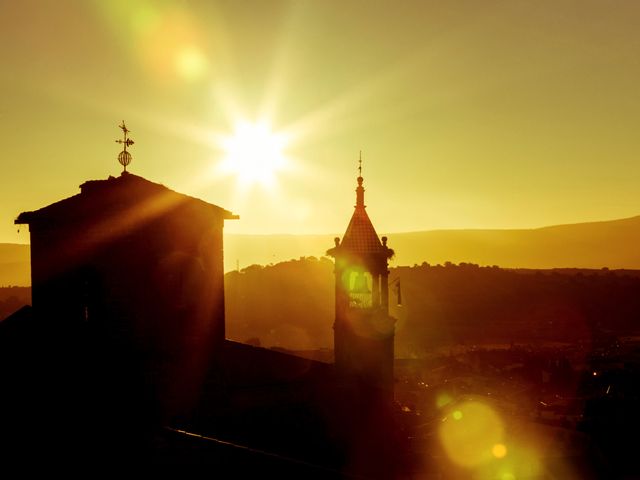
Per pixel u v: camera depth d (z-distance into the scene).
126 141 23.62
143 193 22.59
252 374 22.42
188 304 22.80
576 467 27.34
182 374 20.80
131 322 21.39
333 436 23.97
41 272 22.03
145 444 14.27
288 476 11.73
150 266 21.78
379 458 26.03
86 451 15.09
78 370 19.44
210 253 23.69
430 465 27.19
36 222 22.09
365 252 29.56
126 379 19.58
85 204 21.92
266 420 21.61
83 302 21.50
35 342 20.72
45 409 17.30
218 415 20.33
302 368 24.69
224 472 12.48
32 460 15.19
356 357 28.91
